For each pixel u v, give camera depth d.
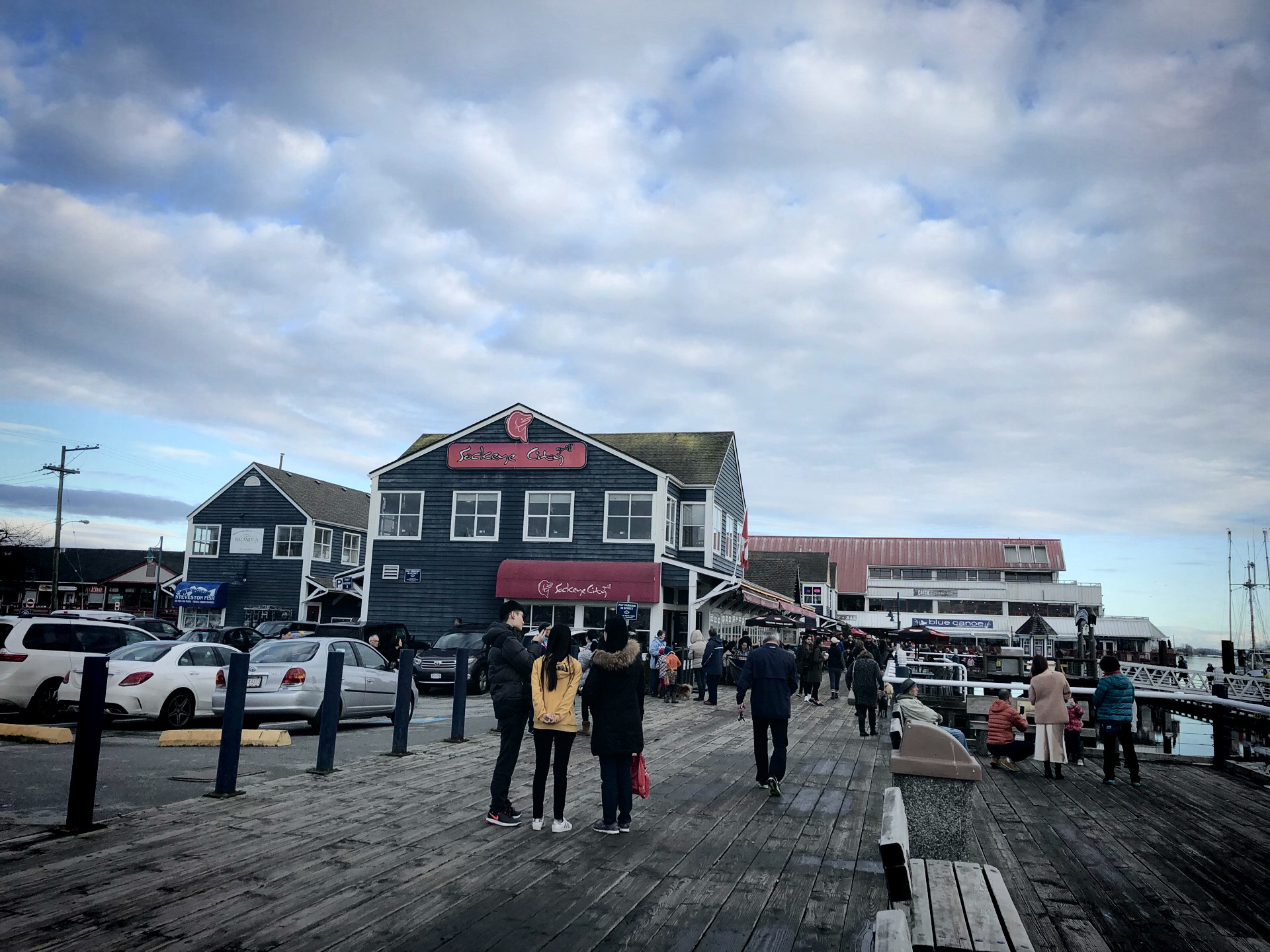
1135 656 71.62
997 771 13.03
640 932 5.36
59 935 4.93
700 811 9.03
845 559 87.38
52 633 15.86
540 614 32.62
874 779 11.46
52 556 66.69
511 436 34.00
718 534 35.91
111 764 10.96
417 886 6.09
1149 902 6.41
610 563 32.16
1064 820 9.45
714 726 17.61
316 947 4.93
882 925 3.63
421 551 34.19
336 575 44.44
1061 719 12.49
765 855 7.28
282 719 16.31
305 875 6.23
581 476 33.28
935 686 15.97
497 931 5.30
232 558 43.00
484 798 9.14
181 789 9.41
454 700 13.55
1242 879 7.14
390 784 9.73
